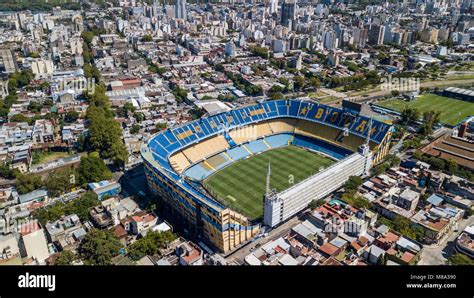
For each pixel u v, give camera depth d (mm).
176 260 173250
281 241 183250
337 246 178750
